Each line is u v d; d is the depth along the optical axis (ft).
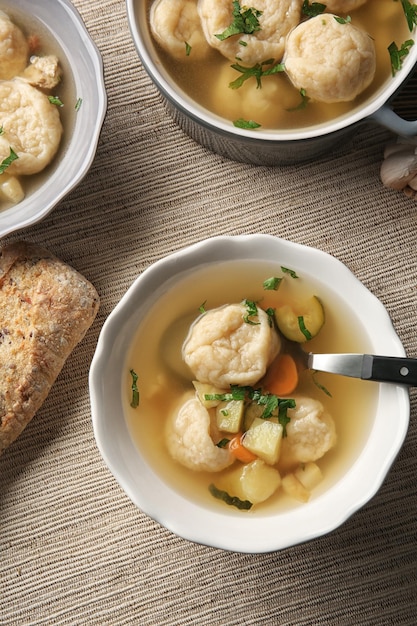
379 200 2.52
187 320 2.33
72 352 2.49
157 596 2.44
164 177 2.52
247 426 2.26
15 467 2.46
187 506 2.27
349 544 2.45
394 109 2.49
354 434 2.30
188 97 2.33
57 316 2.41
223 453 2.25
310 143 2.30
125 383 2.31
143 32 2.30
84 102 2.46
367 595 2.43
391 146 2.45
